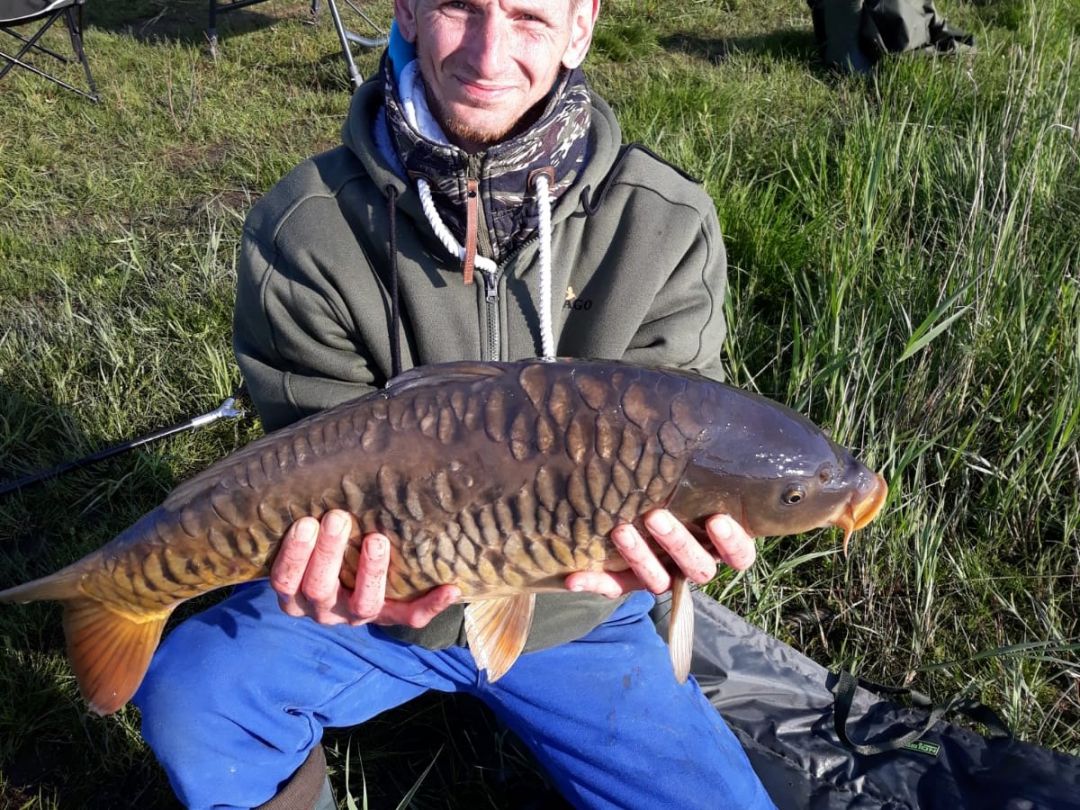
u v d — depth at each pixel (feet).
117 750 3.35
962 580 3.88
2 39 9.27
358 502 2.24
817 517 2.34
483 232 2.90
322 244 2.95
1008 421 4.36
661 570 2.30
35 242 6.18
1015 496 4.11
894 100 7.64
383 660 3.01
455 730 3.48
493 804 3.21
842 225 5.71
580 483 2.21
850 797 3.17
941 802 3.11
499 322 2.98
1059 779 3.08
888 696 3.52
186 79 8.50
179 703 2.77
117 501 4.40
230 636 2.91
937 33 9.27
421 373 2.29
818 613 3.92
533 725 2.98
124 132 7.63
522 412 2.21
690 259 3.06
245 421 4.79
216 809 2.75
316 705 2.94
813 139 6.84
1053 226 5.42
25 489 4.35
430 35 2.73
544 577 2.34
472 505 2.23
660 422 2.21
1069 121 6.34
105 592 2.42
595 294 3.00
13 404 4.71
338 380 3.06
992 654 3.37
